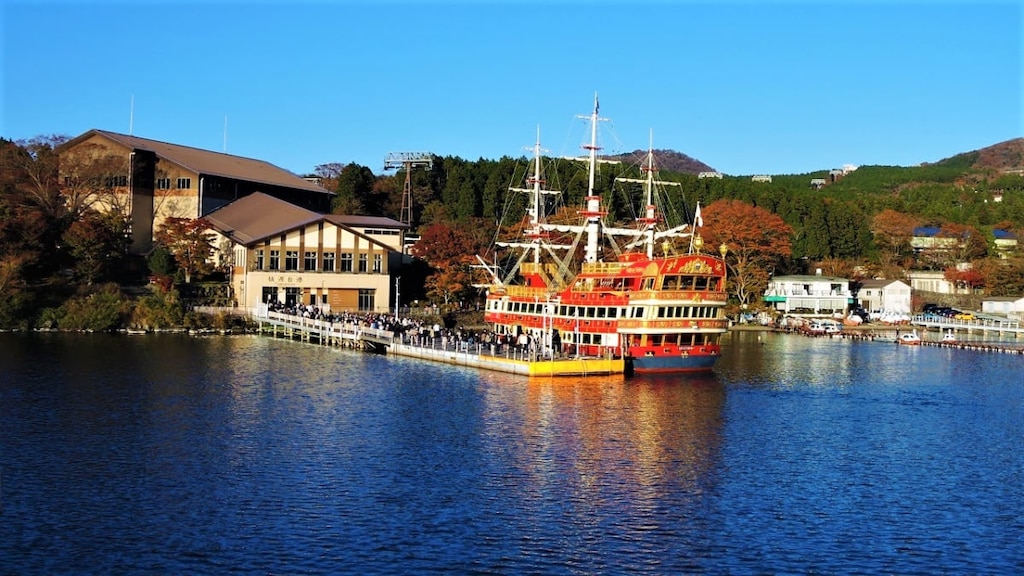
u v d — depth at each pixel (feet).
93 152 607.78
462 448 225.56
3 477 194.29
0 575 144.97
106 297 478.18
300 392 296.51
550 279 440.45
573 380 329.93
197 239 542.57
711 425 260.42
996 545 165.27
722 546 162.71
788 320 652.89
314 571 148.66
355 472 202.90
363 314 514.68
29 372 321.11
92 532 163.73
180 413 259.60
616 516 177.27
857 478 206.90
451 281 587.27
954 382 363.97
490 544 161.48
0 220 477.36
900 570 153.48
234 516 173.06
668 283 346.54
